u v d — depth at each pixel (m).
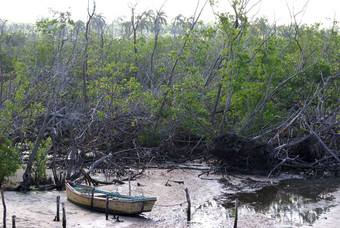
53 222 15.67
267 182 26.30
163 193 21.86
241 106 33.91
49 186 20.83
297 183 26.36
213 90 34.50
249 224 17.22
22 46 39.38
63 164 26.00
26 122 25.34
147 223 16.50
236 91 32.22
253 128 32.75
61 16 31.67
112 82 29.81
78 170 22.17
